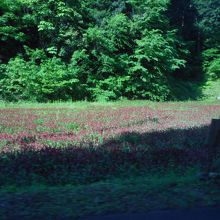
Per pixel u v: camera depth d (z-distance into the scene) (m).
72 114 23.88
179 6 49.97
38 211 6.71
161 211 6.71
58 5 34.16
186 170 10.87
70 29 35.91
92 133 17.02
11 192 8.38
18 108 26.83
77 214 6.55
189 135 16.64
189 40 51.88
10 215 6.52
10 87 31.08
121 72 37.31
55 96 33.06
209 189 8.18
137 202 7.21
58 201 7.32
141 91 38.28
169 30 43.94
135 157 12.15
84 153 12.52
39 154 12.23
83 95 35.00
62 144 14.38
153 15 38.78
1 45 36.00
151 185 8.71
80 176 10.27
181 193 7.84
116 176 10.44
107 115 23.73
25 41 36.94
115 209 6.79
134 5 39.72
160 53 37.66
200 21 51.66
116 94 36.72
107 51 36.47
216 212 6.66
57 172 10.57
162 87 38.72
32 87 31.66
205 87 46.22
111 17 38.69
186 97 41.75
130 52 39.00
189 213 6.61
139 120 21.84
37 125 19.30
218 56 50.59
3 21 33.84
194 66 50.78
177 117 23.84
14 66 31.73
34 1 33.44
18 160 11.42
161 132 17.34
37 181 9.87
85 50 35.31
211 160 12.08
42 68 32.47
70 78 33.31
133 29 38.44
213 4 51.25
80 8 36.62
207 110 28.94
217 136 14.38
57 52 36.25
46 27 33.81
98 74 36.31
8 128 18.20
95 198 7.51
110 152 12.74
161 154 12.62
